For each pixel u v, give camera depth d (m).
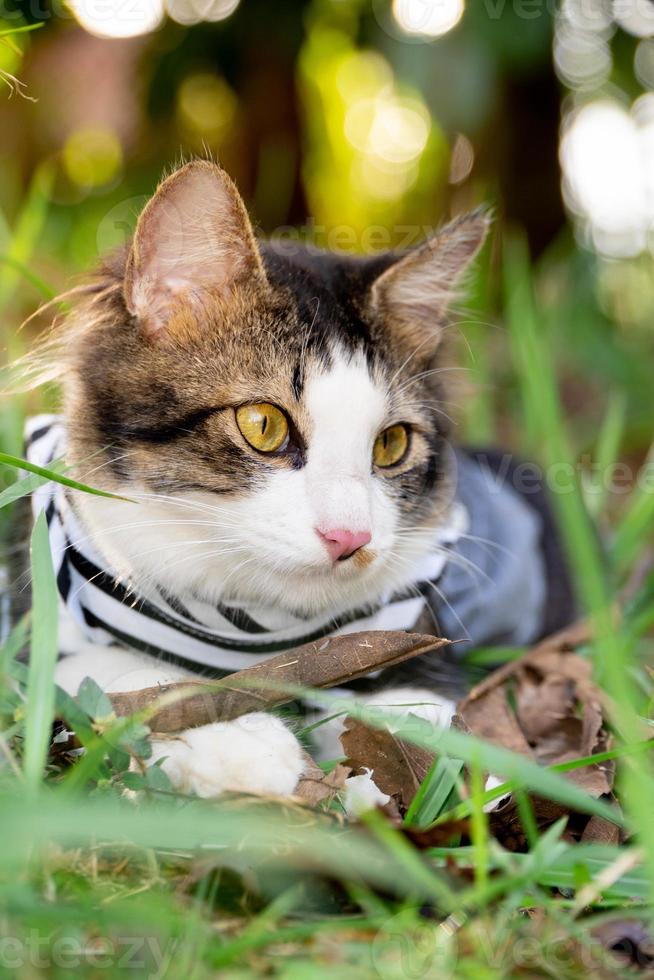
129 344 0.68
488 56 1.14
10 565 0.70
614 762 0.64
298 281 0.70
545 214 1.44
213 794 0.60
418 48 1.14
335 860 0.55
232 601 0.68
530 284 1.30
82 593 0.66
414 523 0.72
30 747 0.55
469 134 1.31
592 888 0.55
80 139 1.29
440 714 0.65
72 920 0.53
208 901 0.55
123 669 0.66
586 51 1.35
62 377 0.70
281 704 0.63
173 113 1.29
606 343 1.34
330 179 1.39
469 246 0.75
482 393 1.02
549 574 0.85
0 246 0.88
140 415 0.67
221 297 0.68
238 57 1.27
